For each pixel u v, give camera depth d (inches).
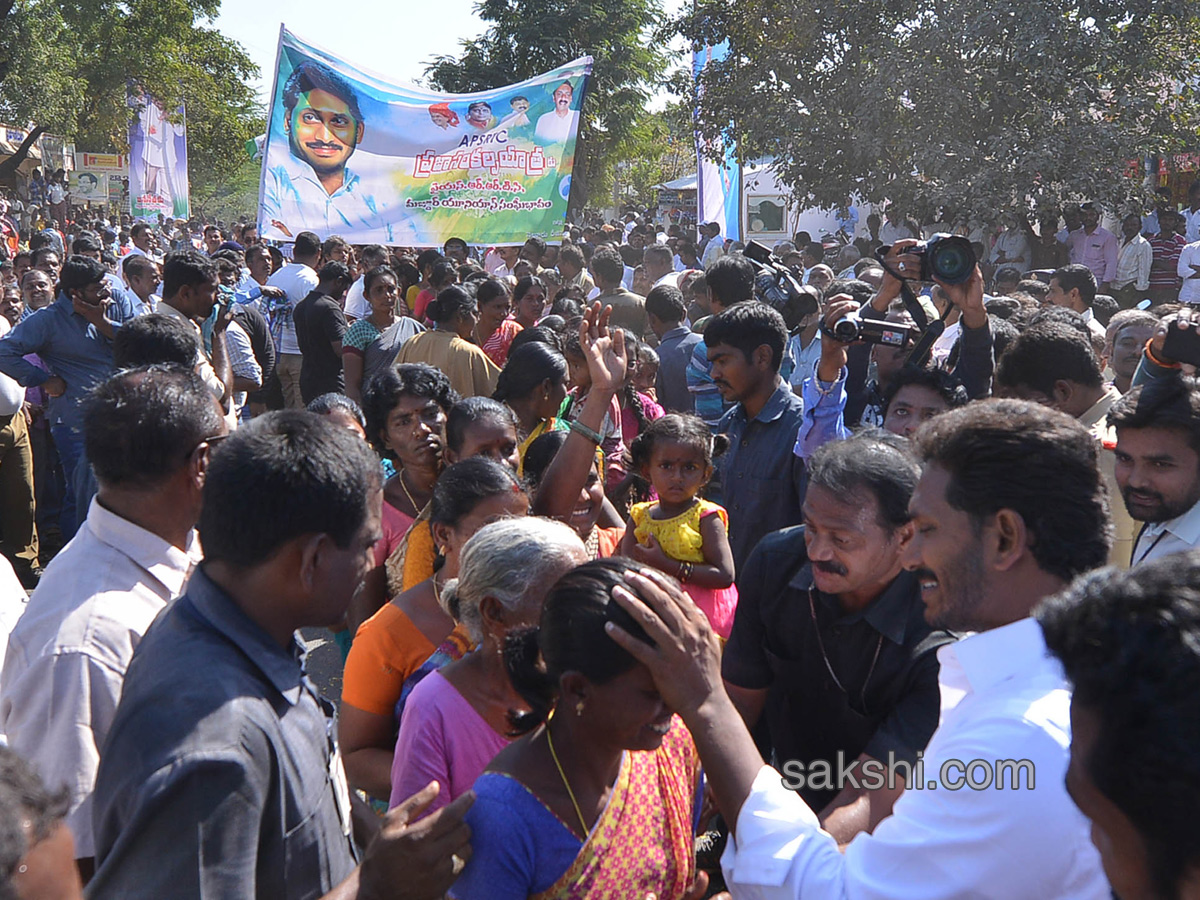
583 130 1103.0
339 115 378.6
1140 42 455.8
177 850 57.9
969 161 466.3
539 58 1125.1
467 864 66.8
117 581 85.3
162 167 1181.7
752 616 94.4
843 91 504.4
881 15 500.1
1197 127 468.8
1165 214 474.0
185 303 213.3
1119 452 106.7
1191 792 34.9
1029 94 466.9
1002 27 454.9
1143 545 109.9
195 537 100.3
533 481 151.8
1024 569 63.4
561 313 287.0
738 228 637.3
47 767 79.6
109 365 236.2
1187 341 116.3
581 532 139.5
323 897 63.1
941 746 60.6
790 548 92.2
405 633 99.9
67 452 239.0
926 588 68.1
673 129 1242.6
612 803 68.6
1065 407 132.4
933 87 468.4
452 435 137.0
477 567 80.9
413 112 381.7
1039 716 57.1
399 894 62.7
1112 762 36.9
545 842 66.8
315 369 329.7
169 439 86.0
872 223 544.4
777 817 63.4
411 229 385.1
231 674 63.8
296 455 66.9
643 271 388.5
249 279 460.8
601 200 1374.3
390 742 102.1
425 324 347.6
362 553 69.7
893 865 59.3
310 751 67.8
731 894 66.1
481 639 83.5
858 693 86.5
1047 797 55.6
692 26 560.7
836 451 84.0
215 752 59.3
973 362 153.0
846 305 137.2
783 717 97.2
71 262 225.3
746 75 542.0
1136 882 38.0
